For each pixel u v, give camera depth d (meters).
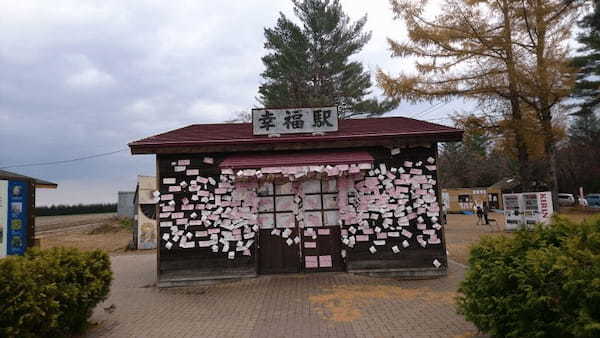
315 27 27.31
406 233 8.34
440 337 4.77
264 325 5.52
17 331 4.07
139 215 17.12
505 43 15.52
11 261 4.30
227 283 8.11
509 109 16.69
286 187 8.61
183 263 8.22
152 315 6.26
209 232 8.30
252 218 8.35
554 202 19.09
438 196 8.42
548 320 3.44
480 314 4.13
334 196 8.61
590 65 25.62
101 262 5.77
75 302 4.91
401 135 8.26
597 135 35.62
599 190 40.16
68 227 31.17
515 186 39.38
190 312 6.36
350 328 5.26
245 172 7.79
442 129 8.48
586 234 3.68
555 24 15.96
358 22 28.25
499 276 3.84
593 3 16.53
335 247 8.50
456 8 15.79
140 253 15.64
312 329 5.28
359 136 8.26
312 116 8.64
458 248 13.05
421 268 8.21
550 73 15.03
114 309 6.65
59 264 5.12
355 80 27.88
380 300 6.56
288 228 8.52
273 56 28.22
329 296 6.84
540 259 3.49
